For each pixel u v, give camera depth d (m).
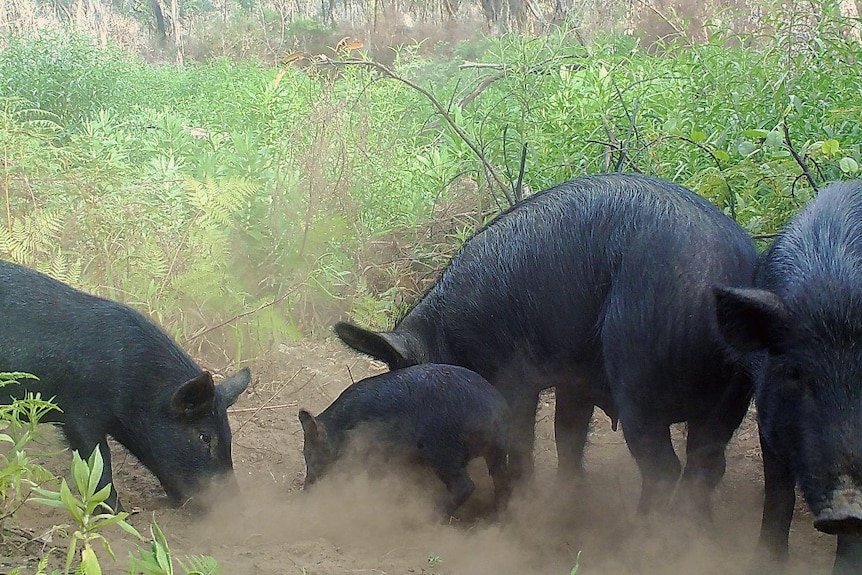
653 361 4.96
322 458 5.96
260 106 11.28
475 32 24.42
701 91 8.95
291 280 8.59
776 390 4.19
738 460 6.28
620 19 17.19
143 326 5.64
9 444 5.91
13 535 4.24
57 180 8.29
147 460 5.61
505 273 5.57
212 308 8.03
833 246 4.34
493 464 5.72
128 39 43.03
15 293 5.39
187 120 14.12
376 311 8.28
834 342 3.94
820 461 3.86
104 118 10.91
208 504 5.56
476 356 5.79
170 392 5.55
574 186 5.55
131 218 8.11
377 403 5.93
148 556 3.09
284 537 5.38
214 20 40.78
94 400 5.46
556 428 6.09
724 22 10.02
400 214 9.43
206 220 8.13
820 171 7.23
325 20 33.56
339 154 9.21
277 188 8.77
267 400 7.41
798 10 9.86
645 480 5.16
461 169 9.80
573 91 9.71
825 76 8.20
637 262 5.05
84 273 7.75
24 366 5.30
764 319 4.08
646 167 8.30
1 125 8.53
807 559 4.97
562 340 5.43
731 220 5.27
